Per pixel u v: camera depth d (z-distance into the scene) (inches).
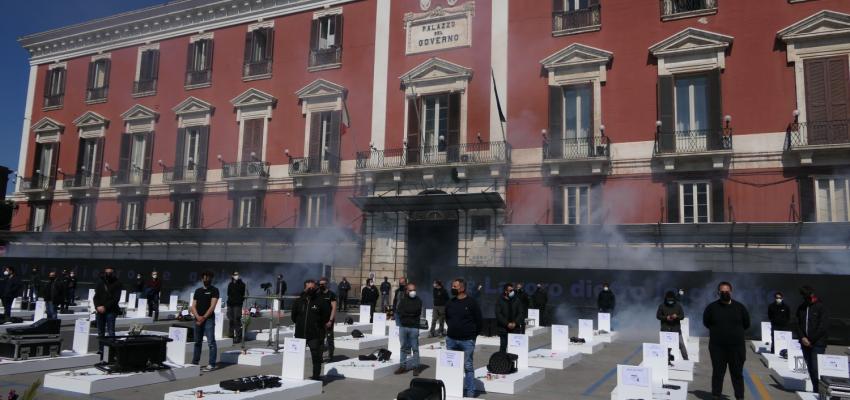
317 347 400.5
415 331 442.9
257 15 1244.5
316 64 1166.3
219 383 361.1
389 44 1115.9
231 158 1224.2
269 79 1211.2
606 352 597.9
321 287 430.3
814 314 378.3
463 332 364.8
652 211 890.7
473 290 896.9
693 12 904.9
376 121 1098.1
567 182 948.6
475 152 1010.1
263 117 1200.2
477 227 995.3
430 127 1069.1
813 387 377.4
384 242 1063.0
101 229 1341.0
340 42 1156.5
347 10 1163.3
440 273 924.6
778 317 552.4
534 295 824.3
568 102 983.6
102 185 1358.3
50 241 1385.3
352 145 1116.5
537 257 941.2
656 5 933.2
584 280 843.4
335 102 1140.5
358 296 1059.3
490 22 1042.1
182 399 322.3
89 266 1227.9
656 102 911.0
